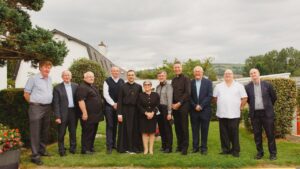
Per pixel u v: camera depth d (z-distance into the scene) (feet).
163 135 30.81
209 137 38.09
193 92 29.19
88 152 29.09
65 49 26.40
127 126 29.60
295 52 296.10
